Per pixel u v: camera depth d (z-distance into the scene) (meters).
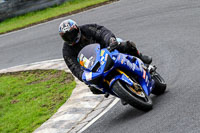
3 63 46.69
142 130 16.41
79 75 19.61
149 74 20.27
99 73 17.64
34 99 29.91
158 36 37.09
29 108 27.75
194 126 14.93
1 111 28.83
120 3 58.00
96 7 61.06
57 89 30.58
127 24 45.16
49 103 27.80
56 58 40.91
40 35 54.12
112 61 17.88
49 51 44.94
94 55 18.17
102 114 21.53
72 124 21.81
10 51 51.09
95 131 19.19
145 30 40.66
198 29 34.97
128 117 19.20
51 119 23.92
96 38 20.38
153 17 44.34
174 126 15.62
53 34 52.22
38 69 38.34
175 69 26.00
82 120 21.98
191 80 22.00
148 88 19.55
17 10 73.56
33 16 71.06
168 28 38.62
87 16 56.00
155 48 33.56
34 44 50.44
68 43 20.05
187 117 16.08
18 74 38.84
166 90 21.81
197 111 16.38
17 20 72.12
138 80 19.53
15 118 26.41
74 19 56.72
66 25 19.36
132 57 19.53
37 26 60.72
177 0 48.16
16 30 62.88
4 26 69.81
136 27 42.81
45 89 31.52
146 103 18.23
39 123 24.20
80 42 20.16
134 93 18.28
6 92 33.12
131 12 49.84
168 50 31.64
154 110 18.53
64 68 36.09
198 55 27.52
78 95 26.88
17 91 32.75
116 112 20.95
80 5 67.69
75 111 23.72
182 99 18.78
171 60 28.64
